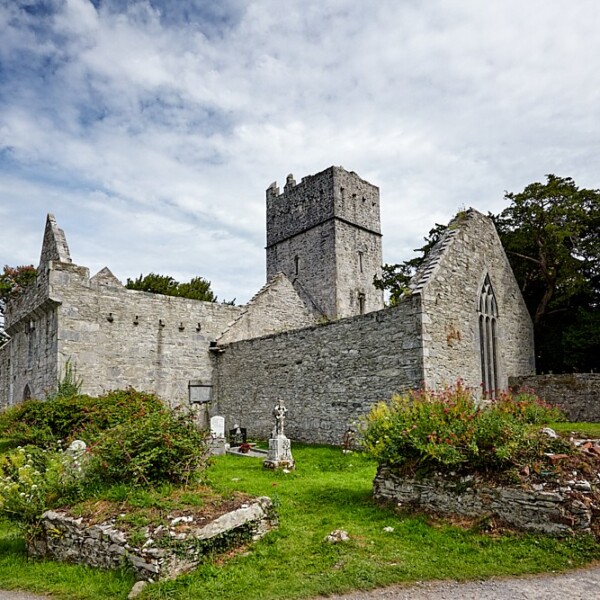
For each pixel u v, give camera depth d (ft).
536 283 68.64
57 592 17.97
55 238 58.75
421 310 43.55
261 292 74.08
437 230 83.46
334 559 19.74
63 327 55.83
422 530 22.71
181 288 136.98
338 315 122.31
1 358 80.79
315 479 33.94
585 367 61.87
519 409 28.04
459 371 47.50
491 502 22.82
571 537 20.48
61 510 22.12
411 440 25.81
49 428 42.22
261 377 60.54
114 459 24.06
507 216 69.00
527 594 16.76
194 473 24.94
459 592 17.03
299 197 137.69
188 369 65.72
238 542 20.84
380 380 46.09
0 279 128.16
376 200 140.67
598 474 22.68
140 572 18.15
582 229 63.72
